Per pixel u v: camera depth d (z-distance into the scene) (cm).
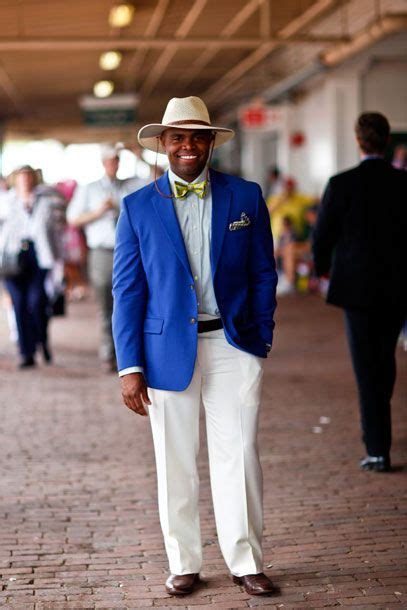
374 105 2173
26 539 574
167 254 466
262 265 485
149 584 503
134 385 466
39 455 775
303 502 641
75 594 490
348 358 1267
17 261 1168
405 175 679
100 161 1135
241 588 494
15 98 3372
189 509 488
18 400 1005
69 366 1222
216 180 479
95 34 2155
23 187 1166
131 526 598
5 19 1909
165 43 1717
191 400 477
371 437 709
